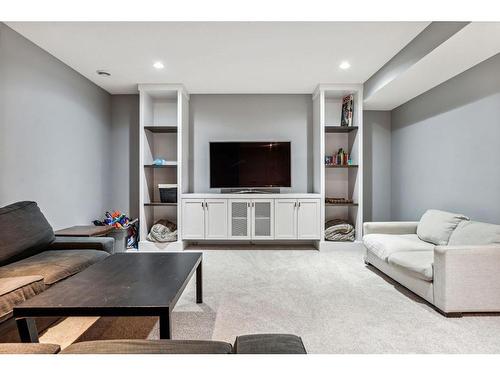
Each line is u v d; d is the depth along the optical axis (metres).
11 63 2.67
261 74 3.87
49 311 1.41
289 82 4.19
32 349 0.99
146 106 4.38
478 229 2.45
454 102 3.21
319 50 3.15
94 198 4.14
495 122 2.66
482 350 1.74
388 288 2.77
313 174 4.74
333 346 1.80
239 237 4.32
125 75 3.88
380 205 4.84
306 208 4.29
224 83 4.23
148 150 4.48
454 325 2.05
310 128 4.75
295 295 2.61
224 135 4.77
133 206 4.68
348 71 3.77
